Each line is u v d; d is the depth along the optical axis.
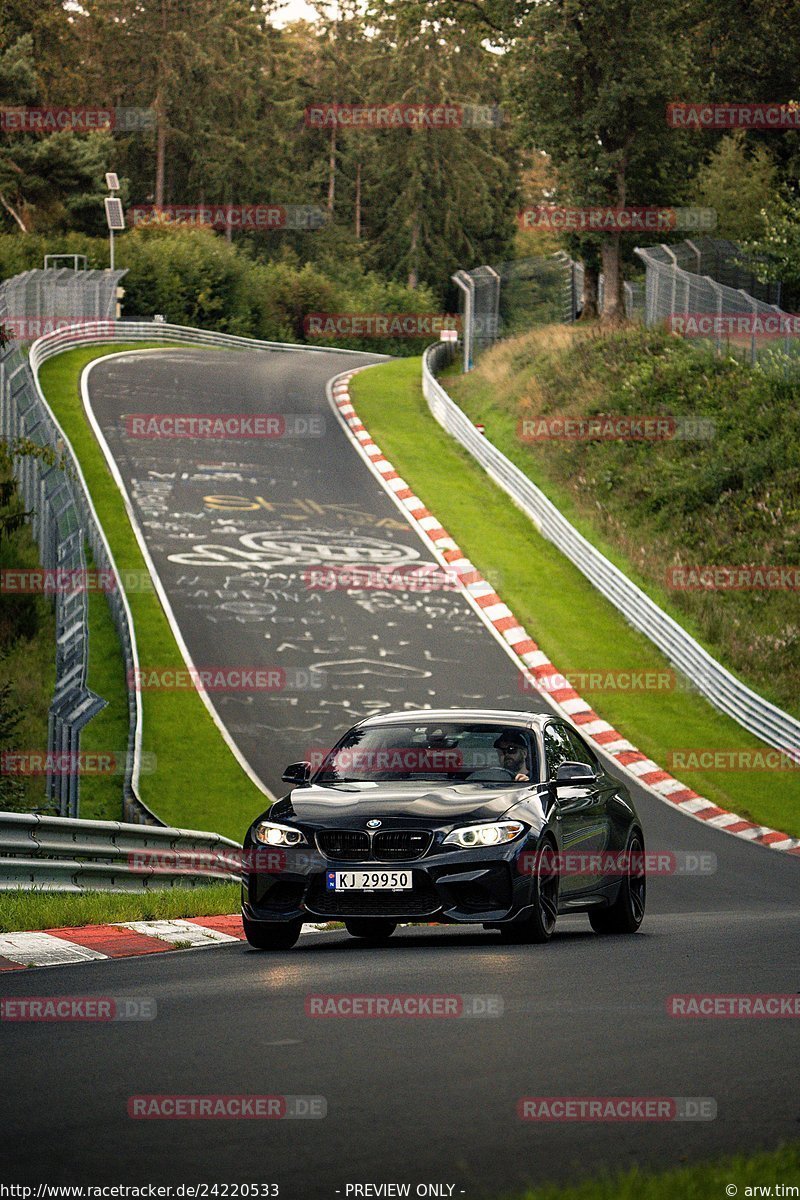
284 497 72.75
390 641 55.78
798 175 107.88
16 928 17.66
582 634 58.81
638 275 115.81
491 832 17.27
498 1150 7.80
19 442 54.44
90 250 142.12
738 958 16.12
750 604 61.25
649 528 69.56
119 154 174.25
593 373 86.31
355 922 20.44
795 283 85.69
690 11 109.44
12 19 168.12
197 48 174.12
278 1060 10.11
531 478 78.12
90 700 31.92
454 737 19.33
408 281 192.88
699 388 78.88
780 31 111.31
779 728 49.12
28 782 41.78
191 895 22.20
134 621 55.75
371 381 104.25
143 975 14.64
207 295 152.50
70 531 40.50
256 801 41.69
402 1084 9.35
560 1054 10.34
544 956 16.25
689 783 45.16
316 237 190.12
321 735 46.91
